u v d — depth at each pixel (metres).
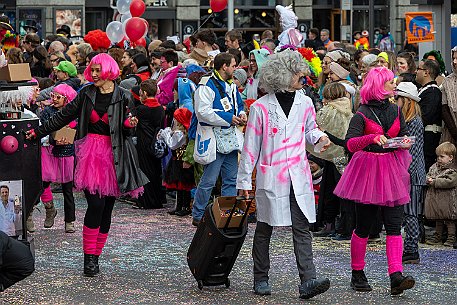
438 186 12.96
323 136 10.28
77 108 11.13
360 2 40.84
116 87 11.30
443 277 11.30
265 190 10.17
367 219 10.45
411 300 10.20
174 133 15.45
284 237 13.77
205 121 13.73
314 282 10.01
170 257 12.36
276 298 10.23
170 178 15.71
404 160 10.50
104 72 11.07
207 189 14.09
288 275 11.31
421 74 13.87
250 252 12.63
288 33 18.83
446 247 13.20
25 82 10.58
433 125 13.79
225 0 22.81
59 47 20.86
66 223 14.09
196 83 15.62
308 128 10.39
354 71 17.05
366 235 10.52
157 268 11.70
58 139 13.18
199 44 17.48
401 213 10.43
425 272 11.56
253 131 10.26
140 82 18.17
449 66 20.02
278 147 10.17
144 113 16.41
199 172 15.10
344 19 35.66
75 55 21.67
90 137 11.21
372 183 10.28
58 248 12.90
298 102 10.27
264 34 21.70
